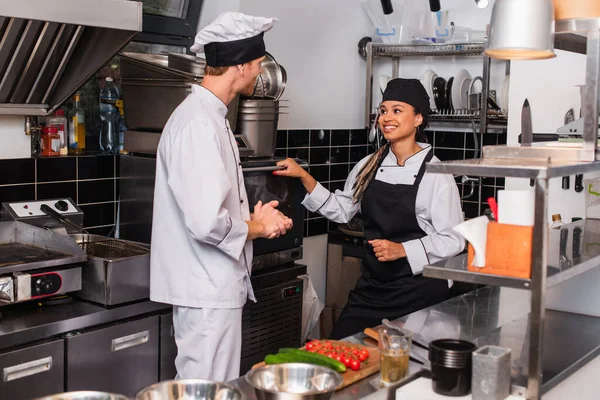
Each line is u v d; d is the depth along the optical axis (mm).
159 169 2453
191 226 2293
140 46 3543
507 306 2436
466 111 4023
